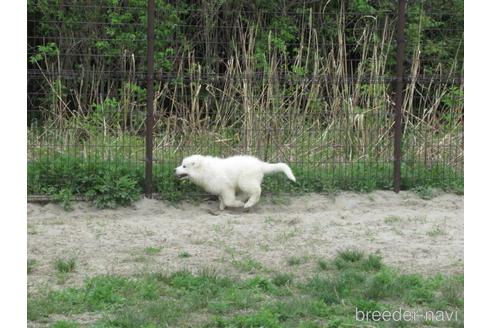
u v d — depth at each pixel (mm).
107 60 16453
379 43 16922
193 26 16922
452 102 13227
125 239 9305
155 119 13617
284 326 6340
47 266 8125
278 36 16938
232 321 6406
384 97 12961
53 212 10695
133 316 6438
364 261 8195
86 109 14633
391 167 12266
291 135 12641
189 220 10422
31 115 15477
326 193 11742
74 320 6512
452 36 16859
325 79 13258
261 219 10539
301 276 7848
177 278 7465
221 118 13258
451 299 7020
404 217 10727
